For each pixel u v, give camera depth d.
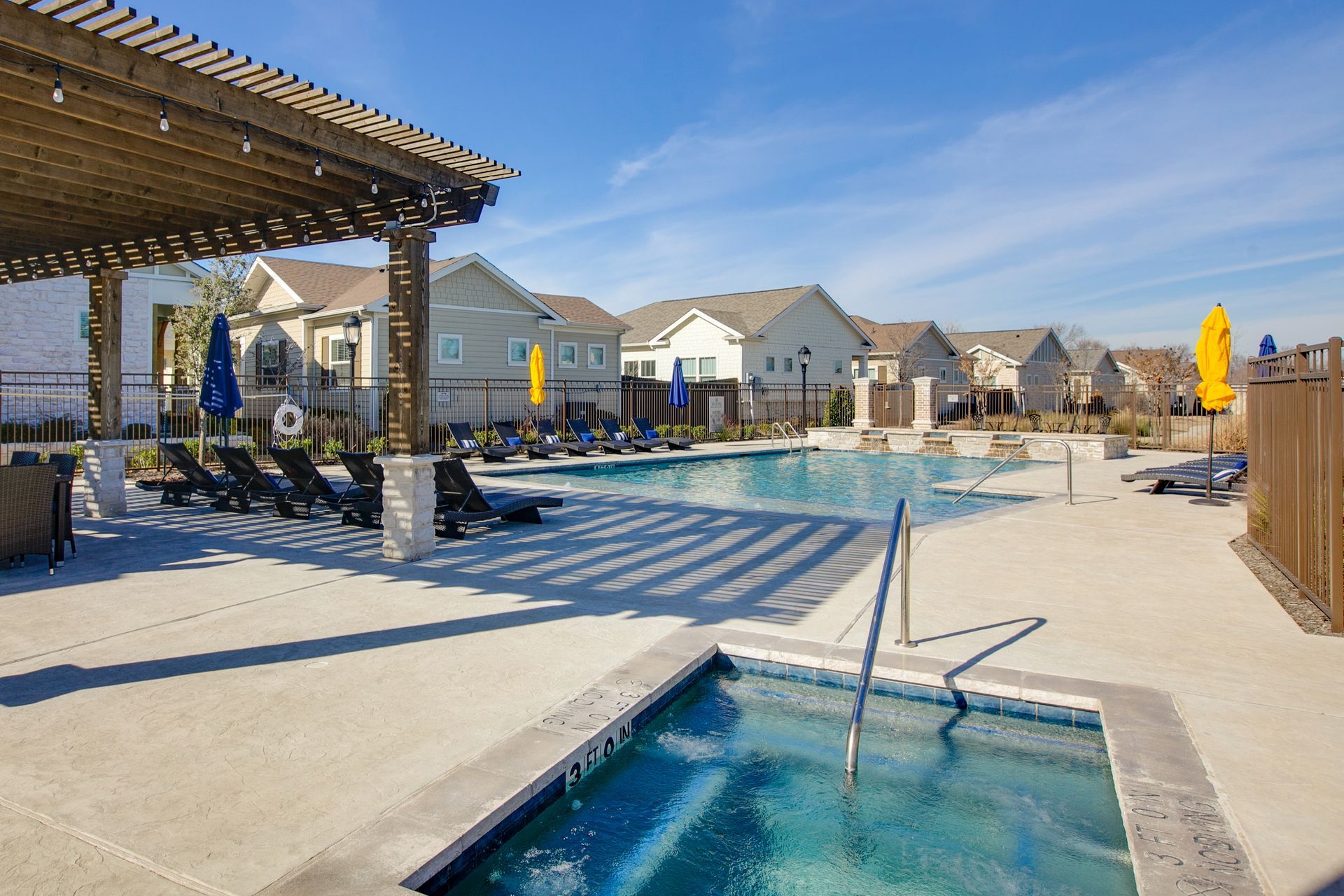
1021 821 2.89
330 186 6.77
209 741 3.12
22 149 6.03
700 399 27.98
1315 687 3.69
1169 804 2.58
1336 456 4.55
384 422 19.94
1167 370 42.41
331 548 7.35
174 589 5.69
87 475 9.24
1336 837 2.39
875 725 3.70
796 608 5.19
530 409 24.91
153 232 8.72
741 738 3.59
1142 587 5.78
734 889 2.49
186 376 21.67
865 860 2.65
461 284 23.38
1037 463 18.28
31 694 3.63
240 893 2.11
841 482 15.10
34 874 2.21
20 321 18.56
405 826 2.45
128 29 4.54
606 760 3.28
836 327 34.72
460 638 4.50
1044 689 3.62
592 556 6.97
